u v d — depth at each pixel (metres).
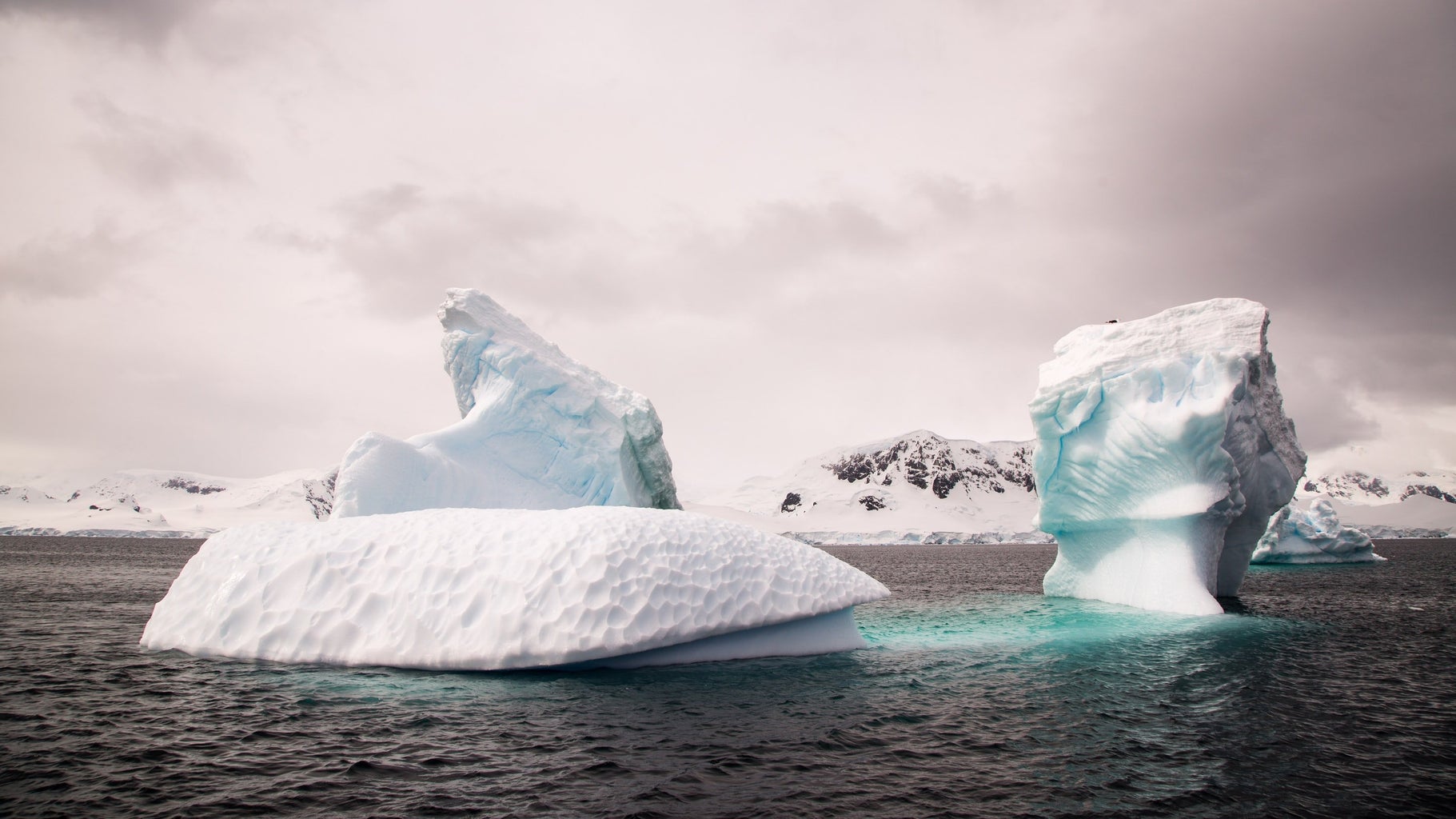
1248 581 39.31
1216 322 23.92
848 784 8.88
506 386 30.67
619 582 13.83
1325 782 9.23
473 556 14.43
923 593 32.97
